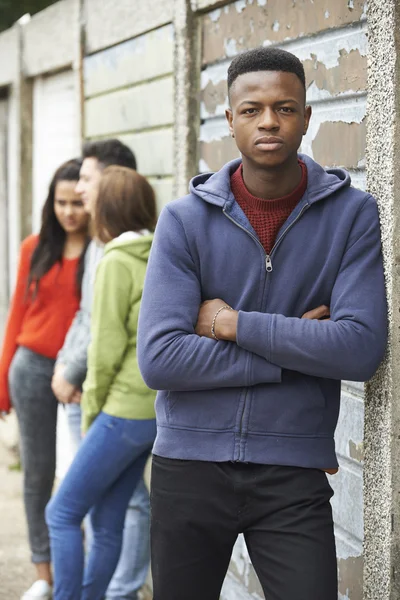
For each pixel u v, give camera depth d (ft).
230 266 8.26
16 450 23.93
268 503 7.98
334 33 10.06
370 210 8.26
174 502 8.23
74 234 14.67
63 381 13.42
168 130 14.74
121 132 17.01
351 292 7.98
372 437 8.91
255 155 7.85
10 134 25.95
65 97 21.34
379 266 8.22
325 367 7.79
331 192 8.12
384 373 8.57
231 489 8.08
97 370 11.97
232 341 8.06
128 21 16.24
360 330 7.82
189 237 8.32
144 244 12.09
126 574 13.83
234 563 12.93
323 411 8.18
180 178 14.03
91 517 12.98
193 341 8.08
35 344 14.69
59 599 12.30
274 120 7.73
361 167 9.59
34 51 22.81
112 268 11.90
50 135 22.74
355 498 9.95
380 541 8.87
